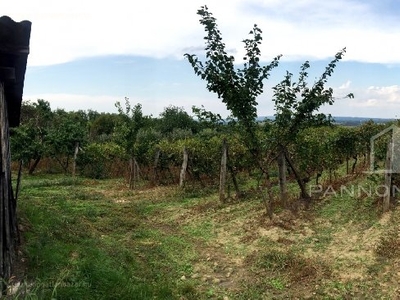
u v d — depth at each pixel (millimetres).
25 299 4227
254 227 9586
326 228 9242
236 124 10203
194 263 7676
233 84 9672
